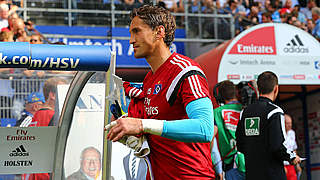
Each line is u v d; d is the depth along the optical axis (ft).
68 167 7.98
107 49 6.79
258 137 12.31
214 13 27.12
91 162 8.10
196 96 5.85
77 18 25.66
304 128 25.12
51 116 8.25
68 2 25.64
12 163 7.61
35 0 25.21
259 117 12.33
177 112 6.25
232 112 15.47
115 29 25.44
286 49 20.36
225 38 26.89
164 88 6.28
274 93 12.83
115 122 5.76
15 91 8.14
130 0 26.07
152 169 6.50
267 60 20.12
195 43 26.78
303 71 20.43
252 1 28.17
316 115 24.08
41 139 7.75
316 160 24.30
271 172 12.02
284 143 11.75
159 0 26.63
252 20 27.86
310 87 24.25
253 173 12.40
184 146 6.30
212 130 5.75
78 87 7.71
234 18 26.91
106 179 7.38
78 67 6.66
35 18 25.21
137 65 24.85
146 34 6.44
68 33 25.30
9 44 6.34
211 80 20.11
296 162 11.91
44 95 8.23
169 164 6.32
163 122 5.68
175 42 26.48
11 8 23.84
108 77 6.95
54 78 8.26
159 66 6.54
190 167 6.28
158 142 6.39
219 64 19.58
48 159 7.79
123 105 7.07
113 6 25.86
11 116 8.13
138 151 6.33
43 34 25.02
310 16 27.81
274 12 28.19
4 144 7.57
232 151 15.06
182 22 26.89
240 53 19.80
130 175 10.20
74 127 8.06
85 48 6.69
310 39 20.59
